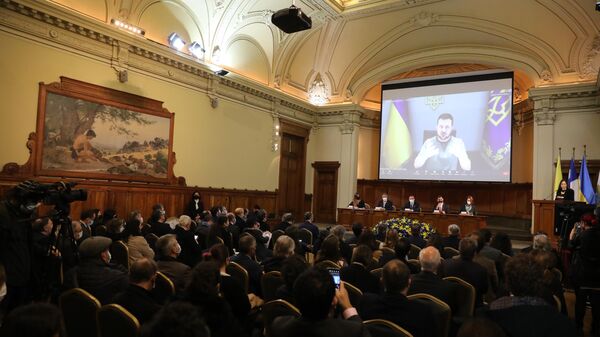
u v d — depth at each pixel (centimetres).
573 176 1030
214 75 1104
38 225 436
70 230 387
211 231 514
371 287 331
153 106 959
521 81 1400
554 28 1105
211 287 216
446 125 1341
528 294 205
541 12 1087
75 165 812
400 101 1430
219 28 1103
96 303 239
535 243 452
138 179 928
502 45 1233
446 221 1086
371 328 208
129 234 497
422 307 238
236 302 273
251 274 375
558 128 1147
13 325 121
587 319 520
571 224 671
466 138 1305
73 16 780
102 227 537
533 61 1184
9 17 710
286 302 248
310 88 1523
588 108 1107
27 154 741
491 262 421
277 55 1320
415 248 565
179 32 1011
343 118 1502
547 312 194
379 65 1427
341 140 1508
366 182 1596
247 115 1239
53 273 371
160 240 369
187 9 1022
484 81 1283
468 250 364
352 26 1312
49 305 131
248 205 1233
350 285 304
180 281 317
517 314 194
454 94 1332
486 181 1260
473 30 1224
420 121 1390
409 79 1416
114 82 879
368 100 1630
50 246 371
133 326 211
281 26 779
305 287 171
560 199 977
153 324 126
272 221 1297
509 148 1226
